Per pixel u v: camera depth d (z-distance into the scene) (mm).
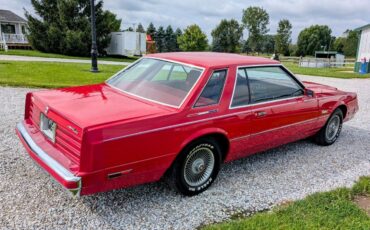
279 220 3023
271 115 4109
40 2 28000
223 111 3545
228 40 76062
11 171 3789
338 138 5914
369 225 3014
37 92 3742
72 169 2705
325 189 3834
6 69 12086
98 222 2965
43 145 3184
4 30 37156
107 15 30234
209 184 3691
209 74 3500
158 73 3867
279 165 4512
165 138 3076
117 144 2758
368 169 4512
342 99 5434
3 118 5785
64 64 16094
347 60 34344
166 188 3674
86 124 2674
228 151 3779
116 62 23156
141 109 3158
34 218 2945
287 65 32688
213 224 3010
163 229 2916
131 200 3373
